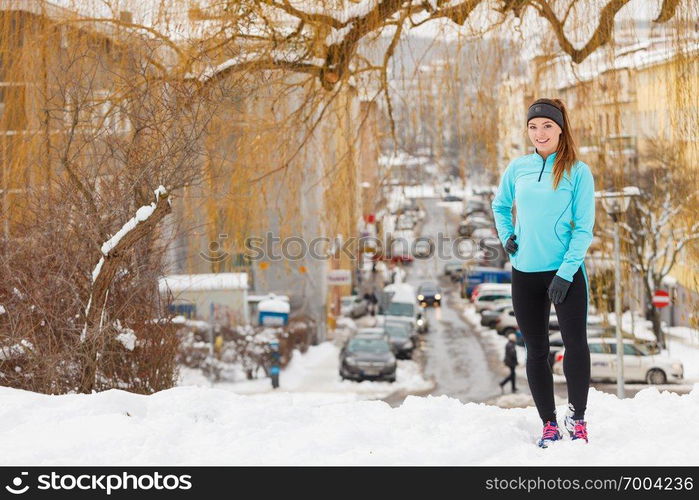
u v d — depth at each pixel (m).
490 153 24.33
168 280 19.98
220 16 21.94
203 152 17.22
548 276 9.48
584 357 9.27
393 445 9.07
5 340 16.44
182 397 11.34
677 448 8.71
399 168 25.81
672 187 22.64
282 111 23.72
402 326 71.69
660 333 58.81
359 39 22.80
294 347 70.12
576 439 8.98
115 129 17.78
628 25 22.11
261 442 9.20
